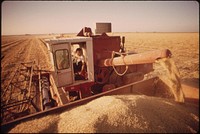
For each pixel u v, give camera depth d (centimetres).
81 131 301
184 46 2939
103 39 672
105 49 683
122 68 699
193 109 461
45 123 326
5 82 989
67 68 557
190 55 1809
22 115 484
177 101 449
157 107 404
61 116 356
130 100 409
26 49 2983
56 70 532
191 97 516
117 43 720
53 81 612
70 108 392
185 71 1090
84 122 323
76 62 683
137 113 356
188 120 392
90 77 614
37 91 728
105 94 454
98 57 649
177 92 424
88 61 597
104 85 680
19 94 777
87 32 702
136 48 2628
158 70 1148
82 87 598
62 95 549
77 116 348
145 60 430
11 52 2566
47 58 1950
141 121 337
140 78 721
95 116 340
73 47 726
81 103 411
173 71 390
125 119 334
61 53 533
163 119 365
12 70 1345
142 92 543
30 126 314
